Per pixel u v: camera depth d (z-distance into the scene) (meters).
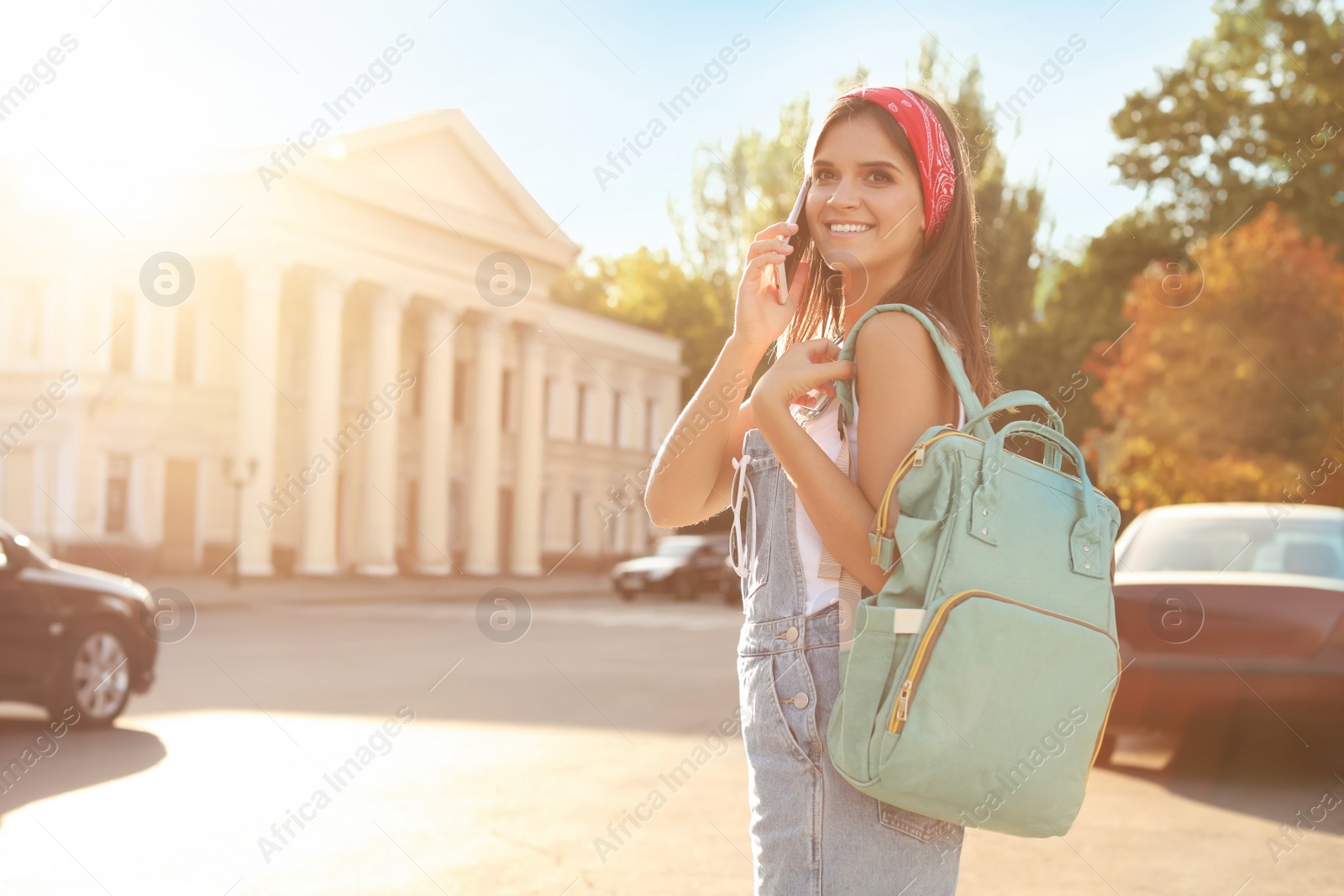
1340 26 29.56
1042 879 4.58
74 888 4.35
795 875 1.44
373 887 4.41
